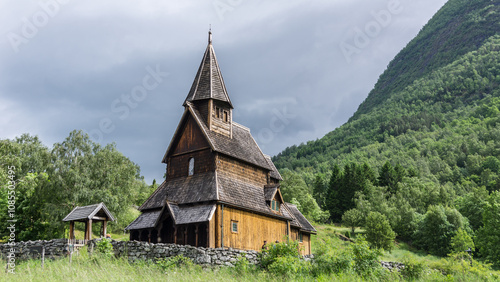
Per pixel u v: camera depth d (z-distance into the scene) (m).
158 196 41.94
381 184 148.38
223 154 40.94
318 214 112.75
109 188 67.06
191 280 24.81
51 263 29.36
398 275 32.91
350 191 131.88
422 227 98.25
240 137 46.16
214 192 37.81
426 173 193.38
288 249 30.94
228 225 38.06
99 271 25.91
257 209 40.97
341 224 122.38
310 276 27.86
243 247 39.06
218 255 30.33
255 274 28.52
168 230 39.75
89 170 65.62
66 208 60.09
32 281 23.75
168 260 29.53
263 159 46.59
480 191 121.56
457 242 86.69
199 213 37.28
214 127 42.62
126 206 69.69
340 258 29.50
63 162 64.25
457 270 36.94
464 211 118.62
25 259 33.78
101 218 37.53
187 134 42.94
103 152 68.94
